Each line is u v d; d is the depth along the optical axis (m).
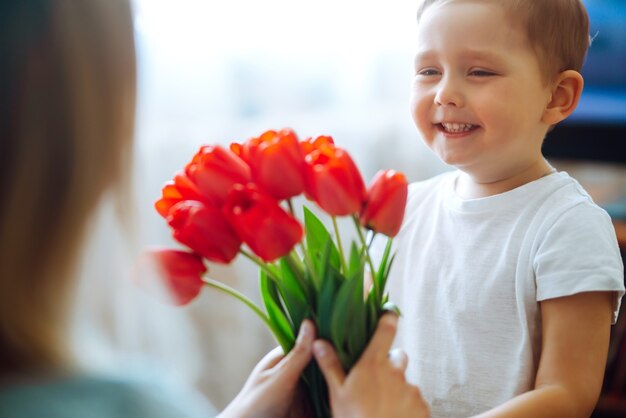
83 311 0.51
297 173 0.59
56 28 0.48
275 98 1.77
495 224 0.83
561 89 0.84
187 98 1.75
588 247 0.75
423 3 0.87
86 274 0.50
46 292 0.47
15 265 0.47
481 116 0.79
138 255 0.53
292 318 0.66
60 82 0.48
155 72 1.72
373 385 0.61
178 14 1.72
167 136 1.74
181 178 0.63
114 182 0.50
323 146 0.63
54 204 0.47
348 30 1.75
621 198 1.64
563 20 0.82
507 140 0.80
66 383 0.49
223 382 1.77
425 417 0.62
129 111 0.51
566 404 0.71
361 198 0.61
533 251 0.79
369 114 1.77
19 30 0.48
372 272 0.64
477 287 0.82
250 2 1.74
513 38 0.79
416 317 0.86
